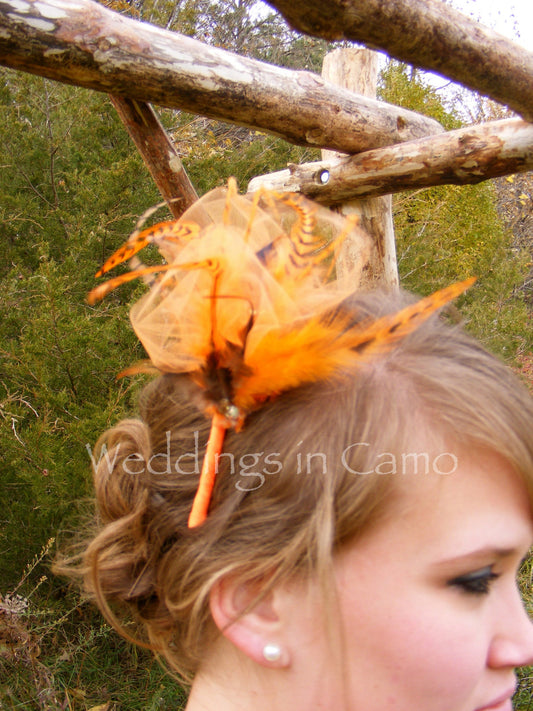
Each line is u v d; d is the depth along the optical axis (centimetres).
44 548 204
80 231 325
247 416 63
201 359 62
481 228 477
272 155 419
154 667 211
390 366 62
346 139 190
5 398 262
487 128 171
